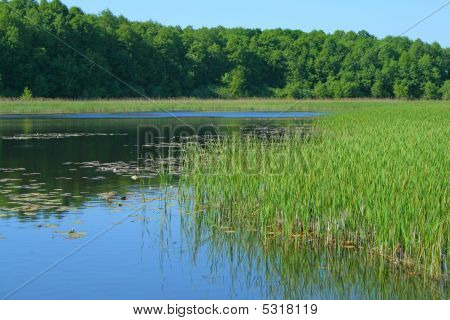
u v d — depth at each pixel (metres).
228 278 7.81
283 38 100.00
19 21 74.12
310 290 7.40
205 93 89.88
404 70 90.25
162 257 8.62
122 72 82.75
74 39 78.38
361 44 93.50
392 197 8.31
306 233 9.26
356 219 9.05
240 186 10.71
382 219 8.36
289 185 9.46
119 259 8.48
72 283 7.52
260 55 96.38
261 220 9.70
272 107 60.28
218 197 11.30
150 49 86.81
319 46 98.00
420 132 15.06
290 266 8.29
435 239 7.68
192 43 94.31
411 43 101.75
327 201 9.25
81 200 12.20
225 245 9.27
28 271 7.91
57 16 78.56
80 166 17.19
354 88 87.19
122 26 85.06
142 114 48.66
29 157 19.20
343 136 14.09
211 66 94.81
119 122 37.38
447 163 9.62
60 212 11.11
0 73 69.94
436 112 29.50
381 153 10.51
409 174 8.77
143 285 7.50
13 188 13.43
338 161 10.06
